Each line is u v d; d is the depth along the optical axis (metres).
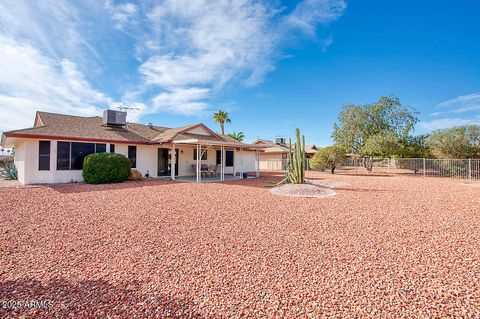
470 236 4.95
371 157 25.72
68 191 10.42
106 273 3.32
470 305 2.59
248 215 6.68
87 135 14.36
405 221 6.13
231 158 23.06
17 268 3.46
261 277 3.22
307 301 2.68
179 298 2.74
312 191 10.58
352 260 3.77
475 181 17.22
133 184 12.99
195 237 4.83
